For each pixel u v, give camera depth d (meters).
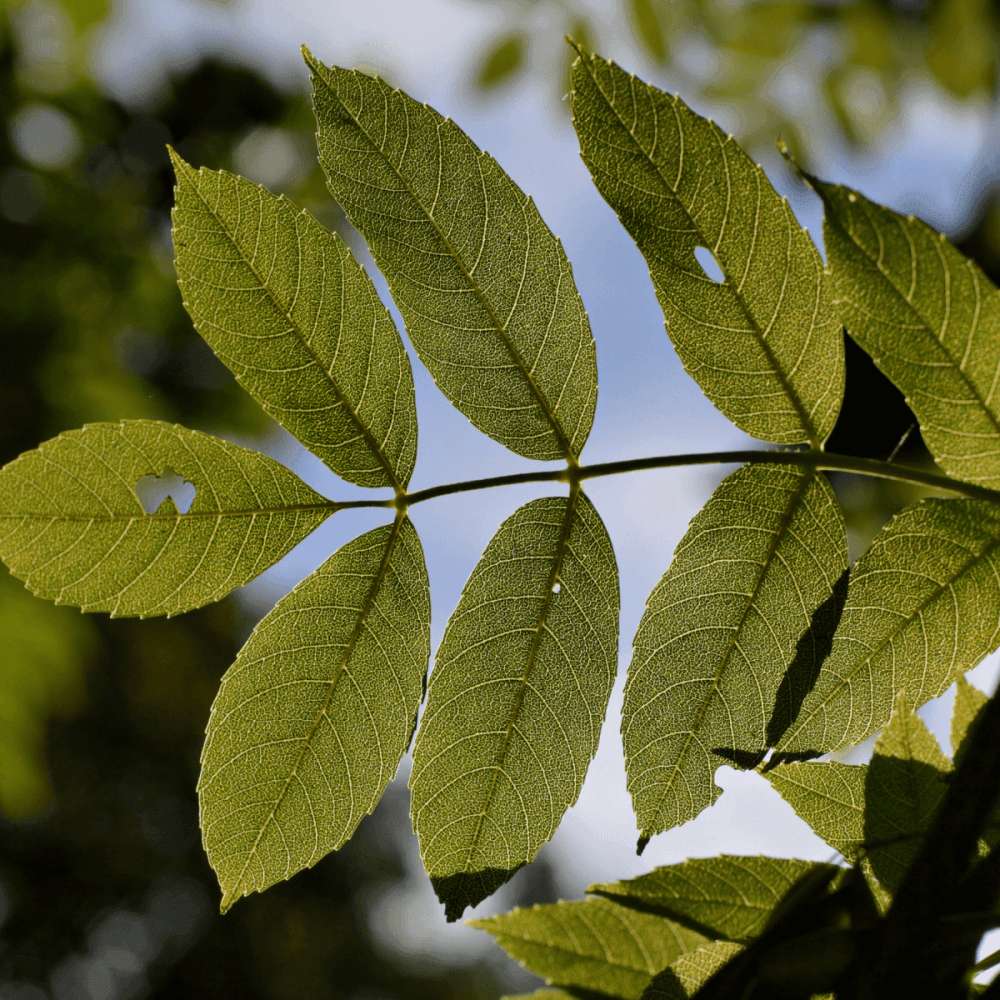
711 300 0.93
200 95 2.56
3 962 5.32
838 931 0.90
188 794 5.73
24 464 0.92
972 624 0.93
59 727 5.00
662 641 0.93
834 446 0.95
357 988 7.02
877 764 0.93
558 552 0.93
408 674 0.93
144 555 0.92
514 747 0.93
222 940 6.34
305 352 0.93
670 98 0.92
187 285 0.92
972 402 0.93
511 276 0.93
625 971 0.92
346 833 0.93
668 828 0.93
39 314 2.36
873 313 0.92
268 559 0.93
